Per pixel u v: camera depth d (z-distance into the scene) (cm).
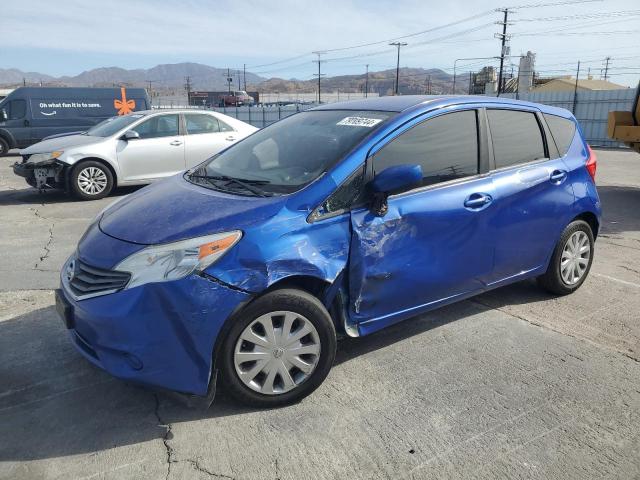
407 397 312
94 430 281
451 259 359
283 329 292
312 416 293
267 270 280
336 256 304
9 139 1742
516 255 405
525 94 2867
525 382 328
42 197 966
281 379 298
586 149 465
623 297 466
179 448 268
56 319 415
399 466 255
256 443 271
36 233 690
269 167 347
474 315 425
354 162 320
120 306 268
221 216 288
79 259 301
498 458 261
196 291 267
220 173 368
